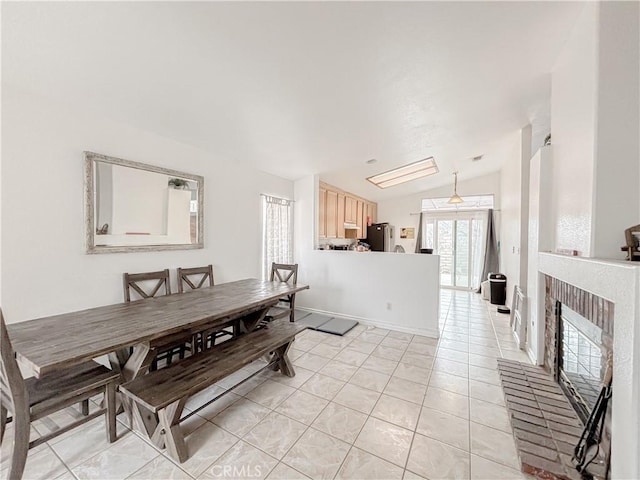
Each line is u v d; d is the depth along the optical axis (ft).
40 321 5.96
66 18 4.58
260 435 5.73
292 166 13.07
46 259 6.54
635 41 5.10
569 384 6.63
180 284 9.25
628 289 3.70
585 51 5.64
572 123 6.37
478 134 11.80
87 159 7.14
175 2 4.46
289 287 9.87
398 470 4.88
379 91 7.59
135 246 8.26
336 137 10.39
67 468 4.88
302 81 6.87
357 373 8.30
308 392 7.29
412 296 11.78
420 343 10.66
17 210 6.11
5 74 5.66
